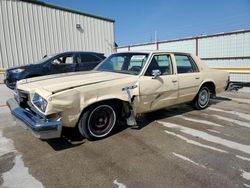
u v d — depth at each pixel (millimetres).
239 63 10891
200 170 2820
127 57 4684
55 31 14312
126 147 3516
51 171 2836
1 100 7449
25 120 3256
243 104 6508
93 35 16391
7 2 12234
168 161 3061
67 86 3312
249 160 3074
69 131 4172
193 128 4363
